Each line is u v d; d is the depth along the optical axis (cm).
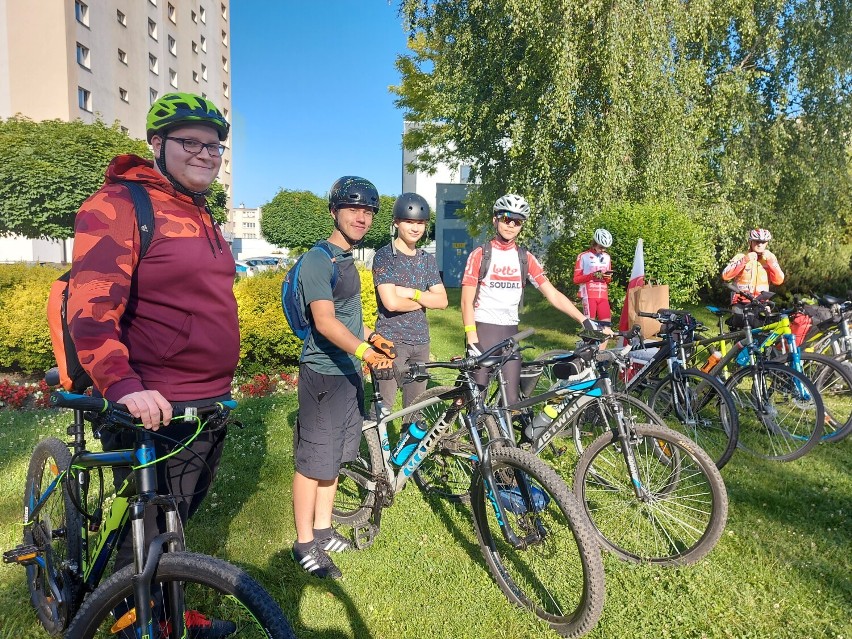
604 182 1057
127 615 163
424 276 390
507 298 393
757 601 264
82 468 176
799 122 1210
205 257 189
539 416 335
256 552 305
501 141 1298
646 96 1035
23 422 522
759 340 489
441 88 1348
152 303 182
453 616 255
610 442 307
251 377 727
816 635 241
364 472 323
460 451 311
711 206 1116
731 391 476
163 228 179
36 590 242
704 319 1114
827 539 314
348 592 274
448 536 321
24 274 745
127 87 3191
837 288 1250
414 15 1291
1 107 2650
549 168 1148
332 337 244
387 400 387
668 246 916
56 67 2644
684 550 298
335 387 275
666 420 458
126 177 179
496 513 255
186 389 192
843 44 1117
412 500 363
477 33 1234
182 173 186
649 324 540
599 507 320
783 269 1258
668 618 253
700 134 1095
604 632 244
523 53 1150
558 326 1121
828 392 493
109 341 157
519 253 396
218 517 340
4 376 716
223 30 4559
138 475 166
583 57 1073
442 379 343
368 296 830
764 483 391
